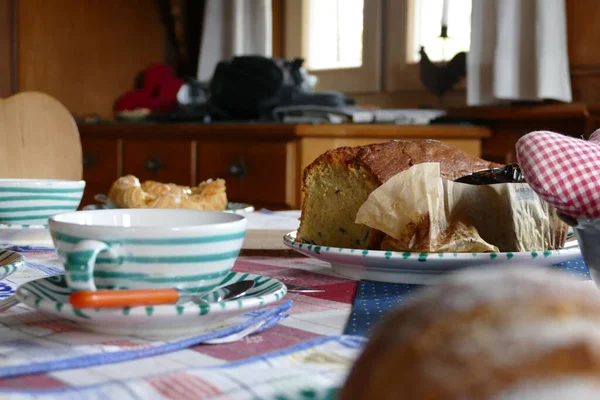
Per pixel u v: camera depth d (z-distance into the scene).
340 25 2.63
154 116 2.61
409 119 1.98
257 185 1.92
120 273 0.40
